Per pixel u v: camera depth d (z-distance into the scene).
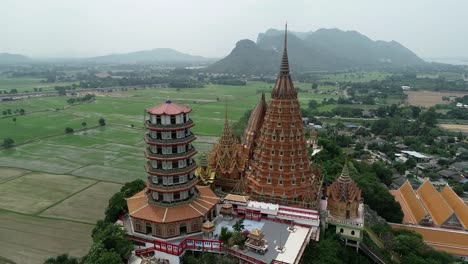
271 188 102.38
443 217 116.25
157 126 91.50
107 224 95.00
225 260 80.44
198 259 83.56
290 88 102.44
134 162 199.00
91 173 179.88
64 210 136.25
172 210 91.38
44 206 139.62
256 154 109.31
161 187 92.44
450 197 131.62
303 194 100.62
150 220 88.56
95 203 143.12
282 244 84.88
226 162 122.75
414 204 127.19
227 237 85.50
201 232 93.50
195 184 97.88
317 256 87.81
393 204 120.56
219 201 103.94
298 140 102.81
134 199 98.62
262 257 79.12
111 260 77.44
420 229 112.00
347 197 95.25
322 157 158.88
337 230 95.31
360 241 93.19
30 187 159.75
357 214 97.12
